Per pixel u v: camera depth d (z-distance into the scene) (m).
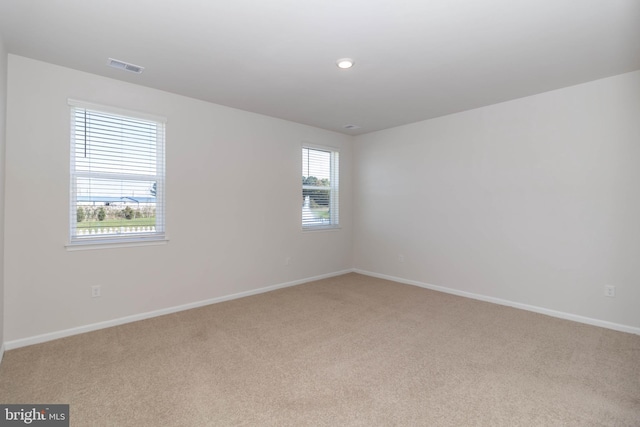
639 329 2.99
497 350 2.68
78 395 2.03
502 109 3.85
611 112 3.10
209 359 2.51
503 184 3.86
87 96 3.00
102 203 3.16
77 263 2.98
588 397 2.03
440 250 4.50
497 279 3.94
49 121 2.82
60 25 2.22
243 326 3.20
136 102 3.29
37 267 2.78
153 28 2.27
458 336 2.97
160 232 3.53
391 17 2.13
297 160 4.81
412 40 2.42
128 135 3.29
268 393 2.07
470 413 1.88
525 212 3.69
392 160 5.08
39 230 2.79
